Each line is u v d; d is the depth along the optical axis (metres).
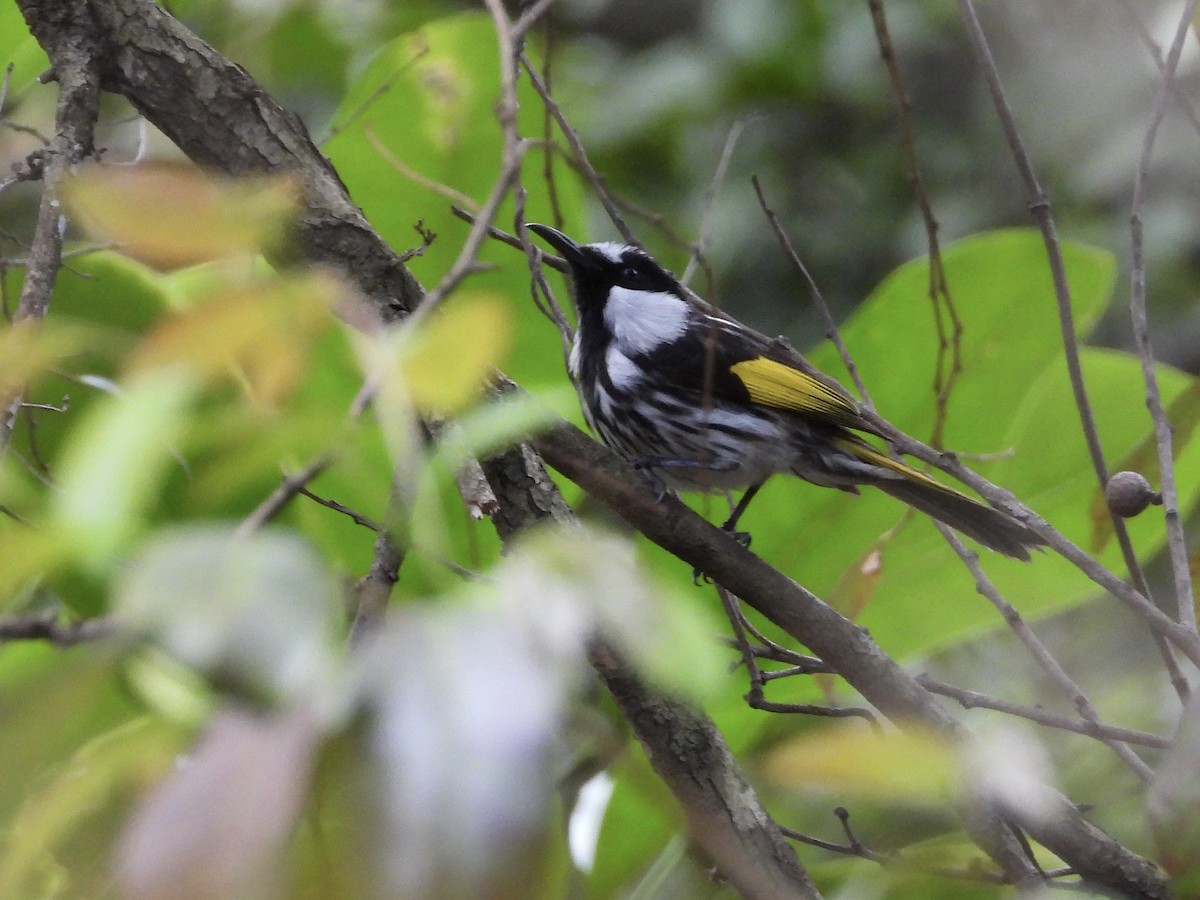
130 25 6.20
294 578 2.17
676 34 16.80
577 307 9.91
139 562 2.19
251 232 2.27
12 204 12.05
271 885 1.99
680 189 15.03
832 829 8.23
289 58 14.16
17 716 2.17
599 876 6.82
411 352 2.31
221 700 2.16
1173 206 13.96
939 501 8.50
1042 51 14.20
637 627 2.28
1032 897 4.31
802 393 8.77
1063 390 8.55
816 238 14.73
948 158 14.92
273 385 2.40
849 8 15.13
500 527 6.34
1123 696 9.85
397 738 2.04
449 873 1.95
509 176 3.68
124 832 2.08
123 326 7.10
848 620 6.55
